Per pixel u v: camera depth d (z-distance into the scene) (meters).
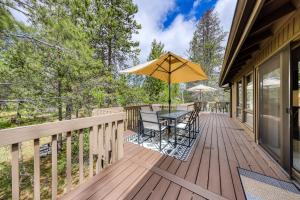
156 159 2.87
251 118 4.79
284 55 2.57
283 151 2.57
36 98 4.74
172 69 4.71
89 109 5.82
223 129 5.70
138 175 2.29
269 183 2.14
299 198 1.83
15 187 1.37
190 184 2.08
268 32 2.90
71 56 4.93
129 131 5.11
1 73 4.16
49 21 4.21
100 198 1.78
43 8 4.16
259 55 3.92
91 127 2.22
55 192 1.74
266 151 3.35
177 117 3.86
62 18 4.61
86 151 4.57
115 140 2.75
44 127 1.59
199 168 2.55
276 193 1.92
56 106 5.22
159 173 2.35
